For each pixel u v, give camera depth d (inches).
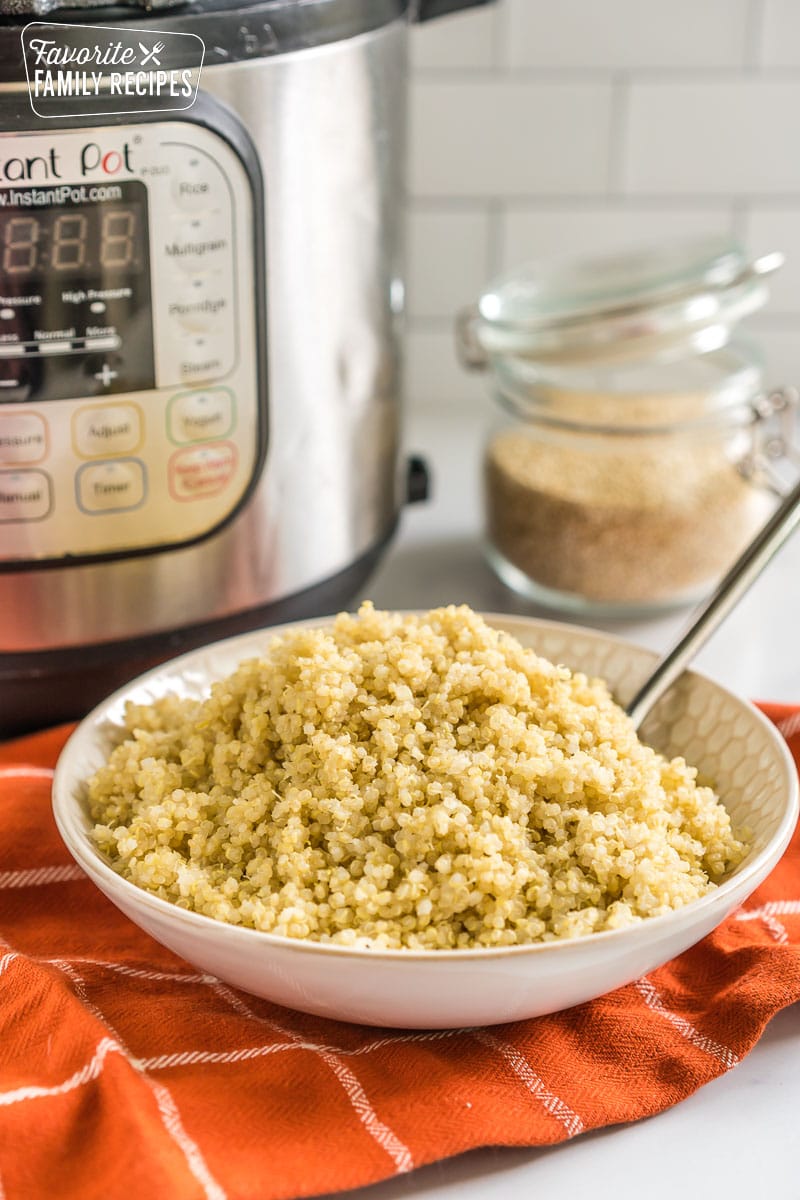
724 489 32.4
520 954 16.9
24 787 24.7
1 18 20.8
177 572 25.7
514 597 34.4
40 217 22.1
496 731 20.2
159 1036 19.8
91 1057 18.7
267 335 24.9
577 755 20.2
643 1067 19.3
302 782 20.1
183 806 20.3
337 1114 18.3
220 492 25.4
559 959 17.2
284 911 18.2
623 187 41.9
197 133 22.6
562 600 33.1
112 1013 20.4
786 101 40.6
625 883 19.2
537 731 20.4
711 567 32.8
